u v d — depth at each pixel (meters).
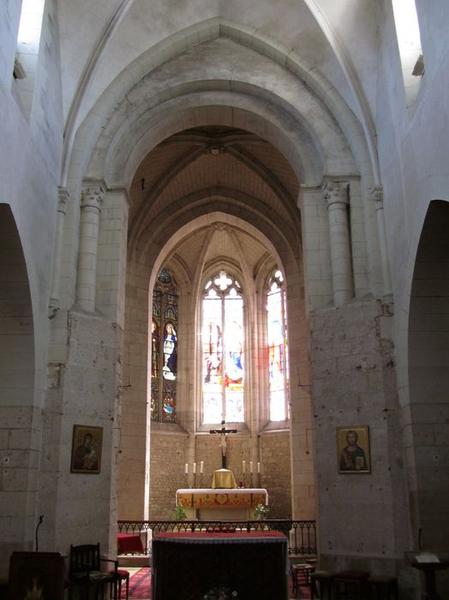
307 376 21.08
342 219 14.38
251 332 28.12
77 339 13.05
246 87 15.71
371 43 14.17
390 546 11.88
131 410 20.70
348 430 12.84
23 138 10.99
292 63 15.41
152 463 25.42
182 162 21.61
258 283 28.72
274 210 23.36
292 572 13.43
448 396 12.02
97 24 14.09
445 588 11.20
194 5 14.90
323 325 13.77
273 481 25.61
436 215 10.76
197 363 28.08
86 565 11.63
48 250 12.97
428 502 11.64
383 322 13.09
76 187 14.08
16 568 10.08
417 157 11.24
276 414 26.80
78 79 14.25
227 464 26.53
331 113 15.22
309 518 19.50
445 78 9.49
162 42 15.27
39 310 12.34
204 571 10.40
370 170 14.30
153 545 10.69
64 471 12.20
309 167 15.24
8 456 11.71
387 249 13.50
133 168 15.79
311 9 14.19
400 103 12.34
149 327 22.17
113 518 13.17
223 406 27.78
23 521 11.40
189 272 28.67
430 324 12.07
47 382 12.58
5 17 9.62
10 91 10.15
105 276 14.25
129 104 15.41
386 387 12.71
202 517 20.64
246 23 15.33
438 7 9.64
